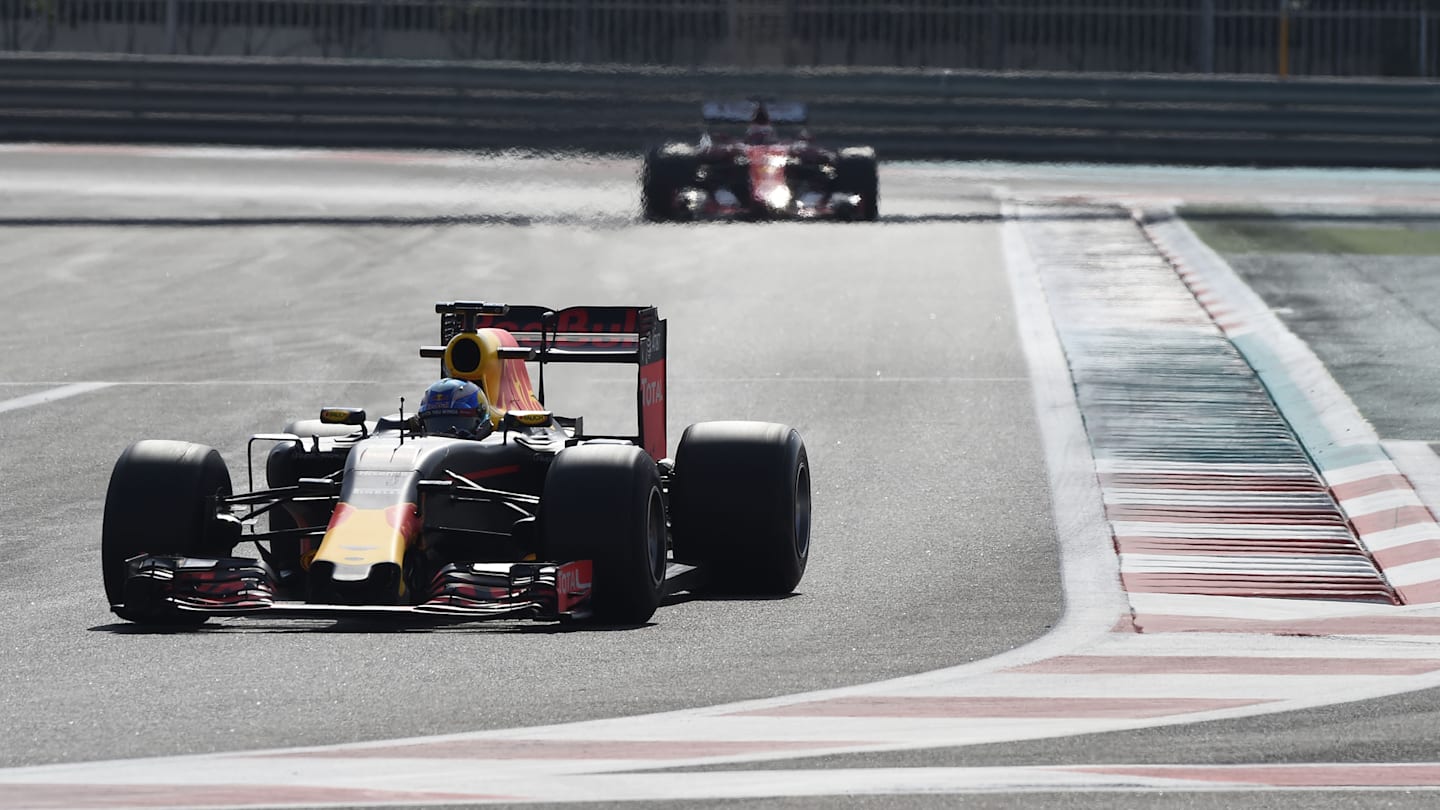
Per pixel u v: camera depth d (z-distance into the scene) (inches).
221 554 1146.0
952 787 784.9
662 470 1261.1
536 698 922.7
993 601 1197.1
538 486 1238.9
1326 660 1037.2
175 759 814.5
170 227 3380.9
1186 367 2156.7
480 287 2800.2
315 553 1110.4
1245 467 1662.2
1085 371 2142.0
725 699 927.0
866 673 988.6
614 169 3954.2
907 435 1830.7
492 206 3570.4
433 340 2389.3
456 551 1133.7
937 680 974.4
